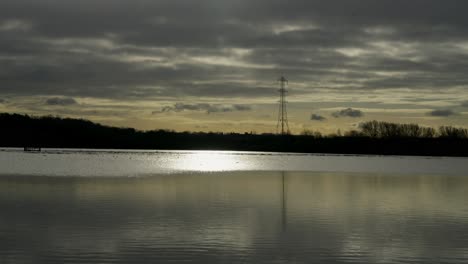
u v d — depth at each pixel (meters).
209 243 24.48
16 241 24.30
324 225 29.61
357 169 98.25
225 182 60.41
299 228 28.56
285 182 61.78
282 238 25.81
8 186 50.56
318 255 22.61
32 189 47.62
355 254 22.88
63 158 132.12
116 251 22.72
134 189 49.09
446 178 72.56
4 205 35.94
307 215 33.31
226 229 27.92
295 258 22.09
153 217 31.42
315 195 45.94
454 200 42.41
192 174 76.12
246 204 38.50
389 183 61.88
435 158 181.88
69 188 49.03
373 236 26.55
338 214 33.88
